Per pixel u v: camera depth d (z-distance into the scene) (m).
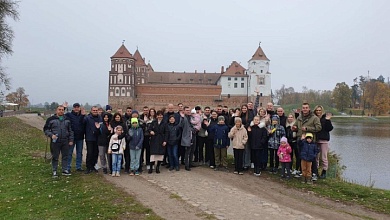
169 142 14.11
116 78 108.31
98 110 14.03
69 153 13.58
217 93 115.00
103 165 13.79
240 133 14.09
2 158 16.27
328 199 11.08
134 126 13.65
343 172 22.94
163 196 10.27
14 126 34.94
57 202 9.90
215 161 14.95
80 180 12.44
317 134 13.45
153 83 125.88
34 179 12.56
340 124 88.94
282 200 10.59
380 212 9.91
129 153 14.02
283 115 14.45
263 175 13.99
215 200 9.98
